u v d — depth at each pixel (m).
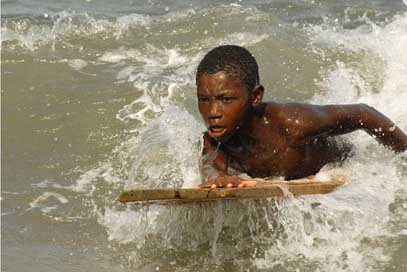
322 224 18.06
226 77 16.86
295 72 26.20
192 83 25.38
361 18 31.17
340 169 19.80
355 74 26.00
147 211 18.62
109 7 32.53
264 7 32.47
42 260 17.27
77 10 31.80
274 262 17.03
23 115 24.00
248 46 27.77
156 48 28.06
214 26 29.30
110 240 18.16
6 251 17.61
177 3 33.12
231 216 17.97
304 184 18.27
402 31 28.61
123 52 27.84
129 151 22.12
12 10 31.55
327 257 17.08
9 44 27.98
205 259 17.28
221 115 16.97
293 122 18.22
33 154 22.36
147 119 23.41
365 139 21.02
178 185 20.23
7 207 19.66
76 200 20.03
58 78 25.92
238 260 17.17
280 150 18.45
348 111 19.00
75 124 23.50
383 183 19.53
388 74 25.91
